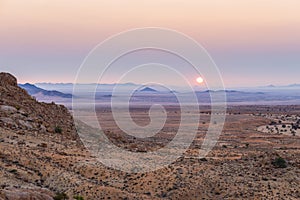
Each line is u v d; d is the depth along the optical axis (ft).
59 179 135.64
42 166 142.51
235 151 243.81
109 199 128.77
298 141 366.63
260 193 142.51
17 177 127.95
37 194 104.17
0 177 123.34
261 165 174.19
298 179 159.63
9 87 238.27
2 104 207.31
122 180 147.64
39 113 219.61
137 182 147.13
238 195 141.28
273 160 176.14
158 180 149.69
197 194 141.18
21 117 200.54
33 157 149.28
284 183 154.81
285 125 543.80
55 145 175.22
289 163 176.35
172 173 157.48
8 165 135.54
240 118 597.11
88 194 129.59
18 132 180.14
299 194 145.38
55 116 229.25
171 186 145.89
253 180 156.76
